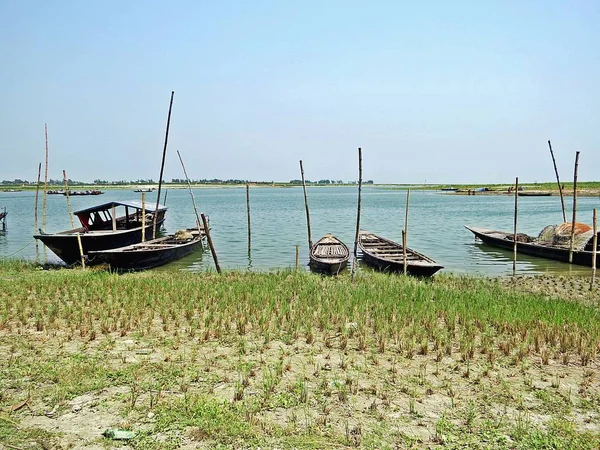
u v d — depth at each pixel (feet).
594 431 21.90
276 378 26.55
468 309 42.37
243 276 62.34
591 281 58.54
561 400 25.12
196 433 20.71
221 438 20.51
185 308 42.09
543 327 36.81
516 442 20.79
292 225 144.15
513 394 25.72
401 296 47.75
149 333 35.19
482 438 21.06
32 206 258.57
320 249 81.46
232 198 380.58
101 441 20.11
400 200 322.14
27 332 34.91
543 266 76.95
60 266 73.05
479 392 25.93
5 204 284.82
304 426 21.74
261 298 45.60
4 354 30.04
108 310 40.50
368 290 50.62
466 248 98.32
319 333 36.11
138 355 30.35
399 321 38.14
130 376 26.78
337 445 20.22
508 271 73.10
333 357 30.86
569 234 81.56
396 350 32.42
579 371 29.22
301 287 52.60
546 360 30.40
